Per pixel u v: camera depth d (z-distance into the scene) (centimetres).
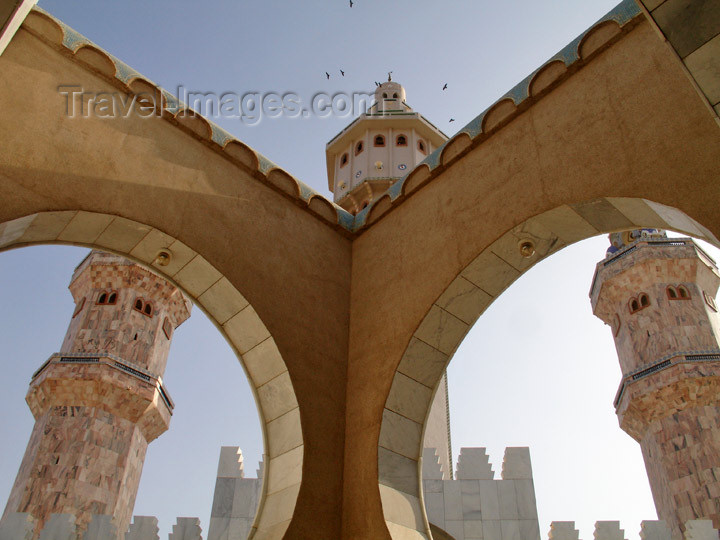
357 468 810
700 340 2383
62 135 756
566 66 830
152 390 2519
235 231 890
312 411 840
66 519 1306
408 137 2658
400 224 987
